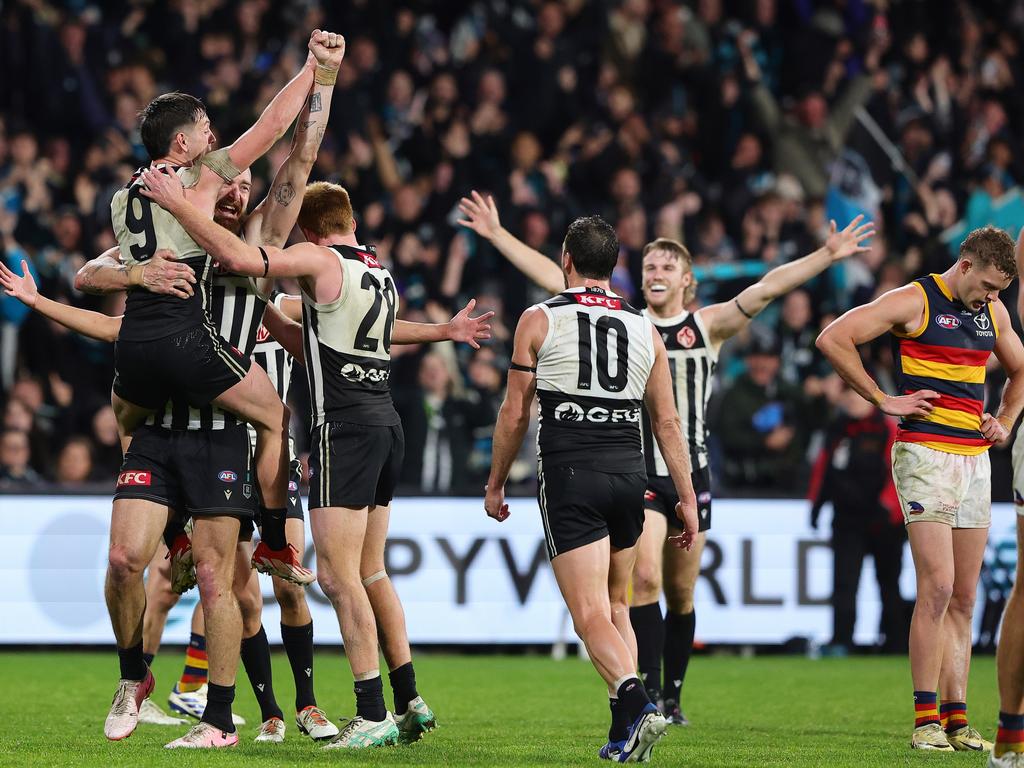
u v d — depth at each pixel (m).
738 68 56.88
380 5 58.50
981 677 34.28
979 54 61.91
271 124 18.78
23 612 38.69
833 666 37.25
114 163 50.28
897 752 19.72
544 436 18.06
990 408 43.56
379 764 17.03
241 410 18.98
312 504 19.28
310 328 19.30
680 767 17.39
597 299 18.31
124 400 19.05
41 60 54.25
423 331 21.34
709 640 40.06
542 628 39.75
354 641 19.16
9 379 45.22
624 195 50.47
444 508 39.75
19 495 38.91
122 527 18.80
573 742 20.88
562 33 59.38
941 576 20.91
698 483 25.02
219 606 19.05
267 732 20.64
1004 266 20.86
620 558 18.59
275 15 58.88
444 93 54.12
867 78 56.75
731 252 50.56
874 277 50.44
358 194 51.94
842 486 39.97
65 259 47.22
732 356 47.91
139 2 58.19
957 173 56.59
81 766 16.67
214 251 17.95
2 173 49.84
